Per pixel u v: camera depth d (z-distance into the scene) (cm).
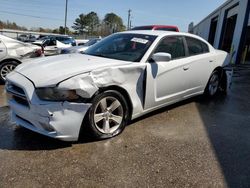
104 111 326
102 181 247
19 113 313
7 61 630
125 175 258
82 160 281
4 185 235
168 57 368
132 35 430
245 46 1320
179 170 272
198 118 436
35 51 664
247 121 435
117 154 298
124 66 337
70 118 289
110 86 324
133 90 354
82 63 337
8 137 329
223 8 1841
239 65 1227
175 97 438
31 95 287
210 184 251
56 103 281
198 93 507
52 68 320
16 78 315
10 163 270
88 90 295
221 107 509
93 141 326
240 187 248
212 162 291
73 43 2133
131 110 360
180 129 382
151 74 371
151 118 421
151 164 280
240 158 304
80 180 247
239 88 722
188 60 447
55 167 267
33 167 265
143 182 249
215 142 344
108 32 7175
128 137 344
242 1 1342
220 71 556
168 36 423
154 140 340
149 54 378
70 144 315
